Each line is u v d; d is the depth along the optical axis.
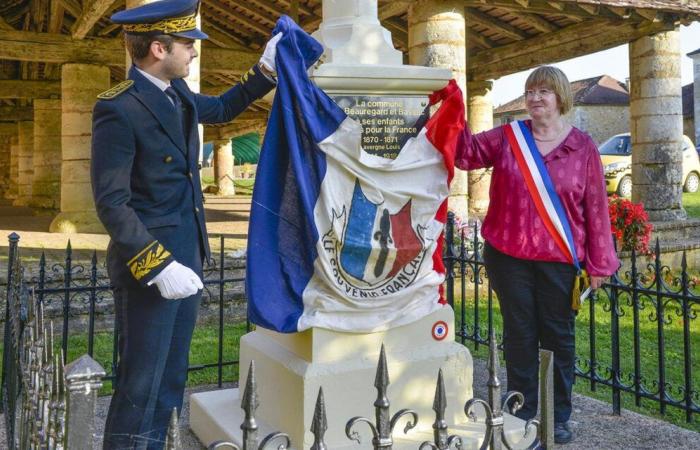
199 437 3.70
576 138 3.52
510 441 3.30
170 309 2.73
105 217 2.49
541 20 11.98
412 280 3.43
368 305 3.29
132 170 2.65
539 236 3.45
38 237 10.43
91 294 4.68
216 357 5.75
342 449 3.13
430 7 8.77
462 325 5.78
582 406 4.37
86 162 11.38
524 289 3.57
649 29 11.27
